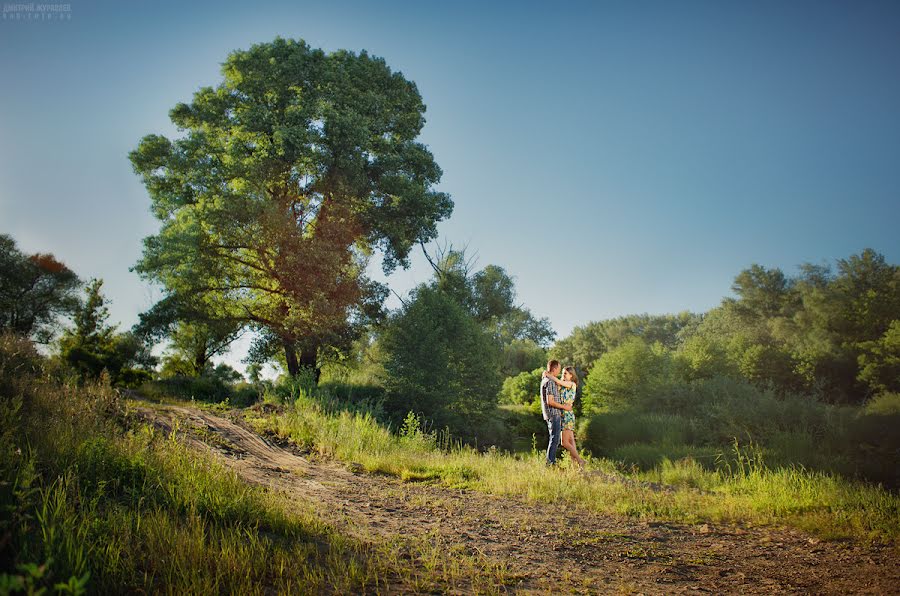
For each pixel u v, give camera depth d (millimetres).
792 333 51844
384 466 10164
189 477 5539
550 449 9984
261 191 28953
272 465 9055
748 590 4160
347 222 31172
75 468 4953
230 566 3555
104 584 3066
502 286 47375
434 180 35469
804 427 17141
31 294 40375
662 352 32000
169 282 28984
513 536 5648
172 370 34750
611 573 4531
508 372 63844
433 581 3922
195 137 29312
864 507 7090
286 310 30641
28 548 3205
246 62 31125
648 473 12938
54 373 10070
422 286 31734
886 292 38781
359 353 34312
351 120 29812
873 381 30438
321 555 4250
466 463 10539
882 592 4055
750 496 8164
